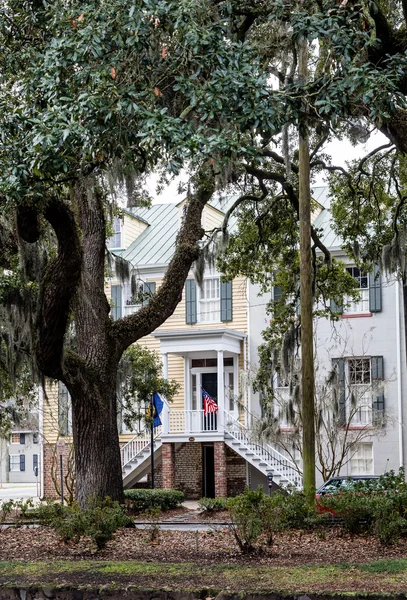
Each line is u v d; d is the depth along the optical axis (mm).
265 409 28688
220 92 11781
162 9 11586
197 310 34812
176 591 10117
